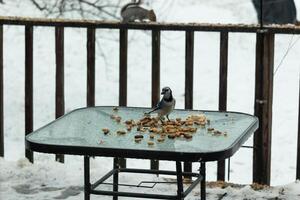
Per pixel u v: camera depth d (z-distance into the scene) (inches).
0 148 252.1
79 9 712.4
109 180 229.0
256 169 227.3
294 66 655.8
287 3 635.5
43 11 711.1
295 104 592.7
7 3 712.4
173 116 191.5
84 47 675.4
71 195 214.1
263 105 224.4
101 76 641.6
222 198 210.7
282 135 540.7
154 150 146.7
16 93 609.6
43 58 665.0
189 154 144.3
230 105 592.1
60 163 245.3
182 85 620.4
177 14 696.4
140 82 628.1
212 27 225.5
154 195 167.3
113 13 709.9
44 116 586.2
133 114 193.5
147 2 696.4
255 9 690.8
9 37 682.2
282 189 218.4
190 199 209.3
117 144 154.3
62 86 242.4
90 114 193.2
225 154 146.6
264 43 222.5
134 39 684.1
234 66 658.2
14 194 214.4
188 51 229.1
